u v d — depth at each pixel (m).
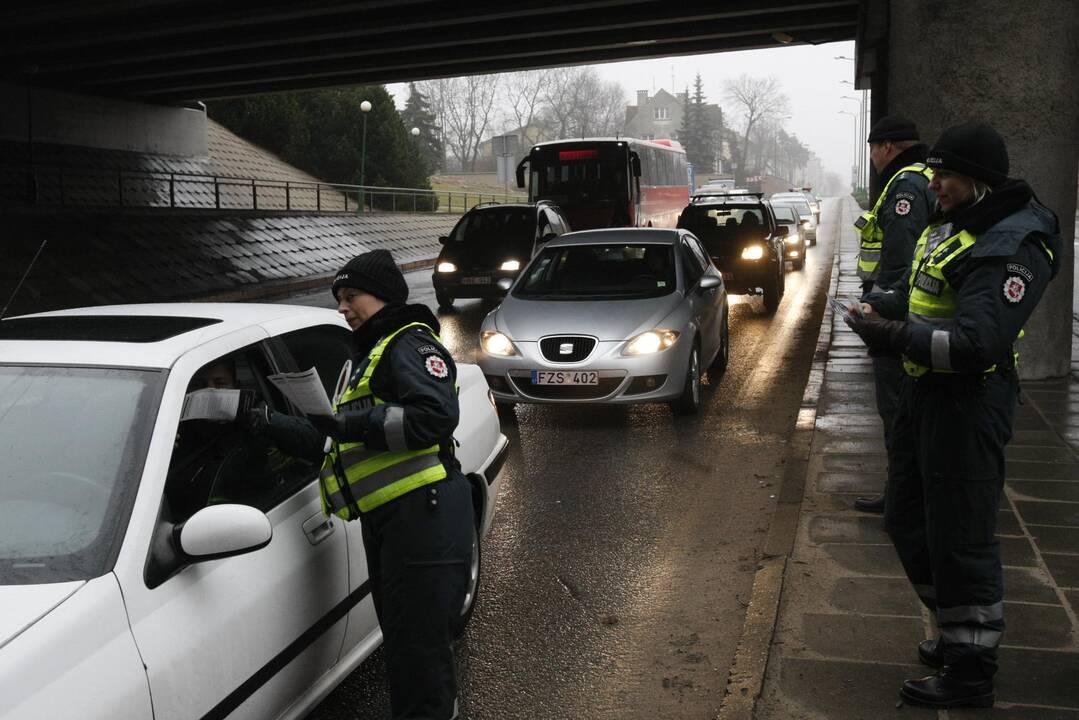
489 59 28.52
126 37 23.41
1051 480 6.01
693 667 4.19
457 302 19.70
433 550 3.16
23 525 2.74
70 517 2.76
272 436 3.18
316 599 3.33
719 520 6.05
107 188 32.34
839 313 3.51
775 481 6.83
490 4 20.78
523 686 4.05
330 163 48.16
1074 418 7.59
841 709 3.54
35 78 32.44
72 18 21.66
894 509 3.72
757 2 20.80
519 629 4.59
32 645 2.35
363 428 3.04
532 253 17.77
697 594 4.95
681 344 8.47
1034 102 9.03
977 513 3.36
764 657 3.96
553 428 8.52
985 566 3.40
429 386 3.09
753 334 13.97
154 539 2.76
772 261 16.16
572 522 6.08
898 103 9.80
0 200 26.52
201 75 31.88
